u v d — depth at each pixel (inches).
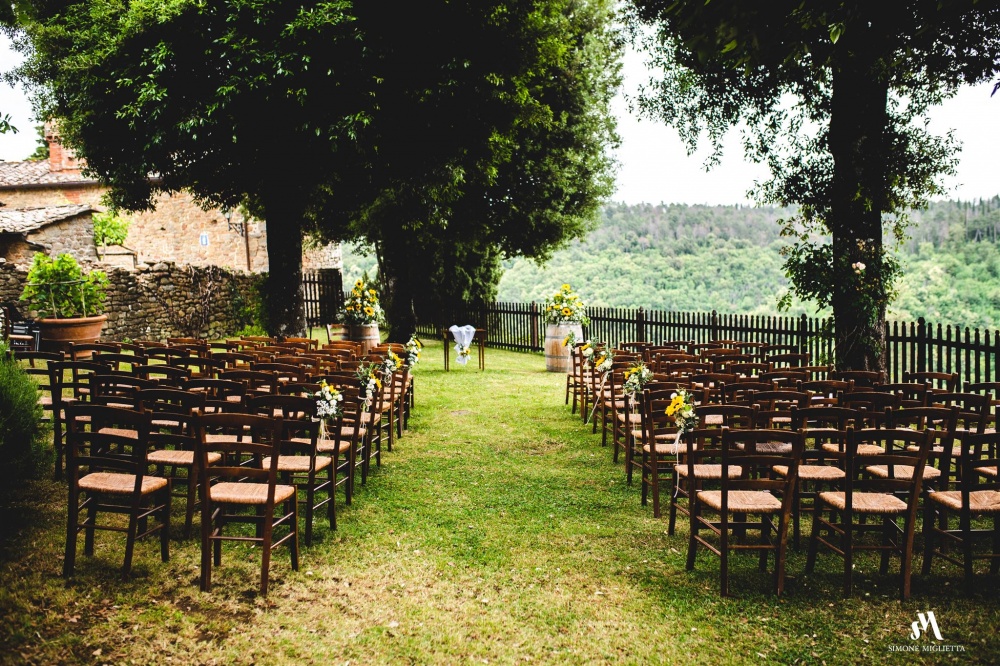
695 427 223.9
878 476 222.8
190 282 700.7
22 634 154.9
